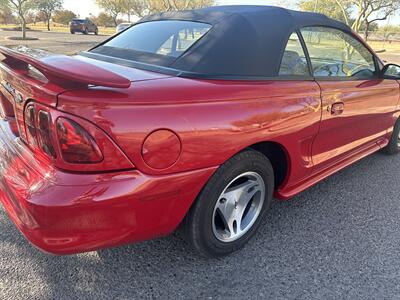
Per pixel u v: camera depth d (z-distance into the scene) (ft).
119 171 5.72
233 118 6.72
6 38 78.84
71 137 5.40
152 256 7.97
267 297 6.96
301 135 8.33
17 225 6.01
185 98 6.25
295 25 8.66
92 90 5.57
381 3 65.21
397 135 14.43
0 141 7.50
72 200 5.44
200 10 9.34
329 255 8.21
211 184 6.84
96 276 7.36
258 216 8.35
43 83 5.80
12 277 7.23
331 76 9.50
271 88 7.56
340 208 10.31
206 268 7.67
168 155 6.02
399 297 7.05
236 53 7.60
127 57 8.25
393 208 10.44
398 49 101.09
